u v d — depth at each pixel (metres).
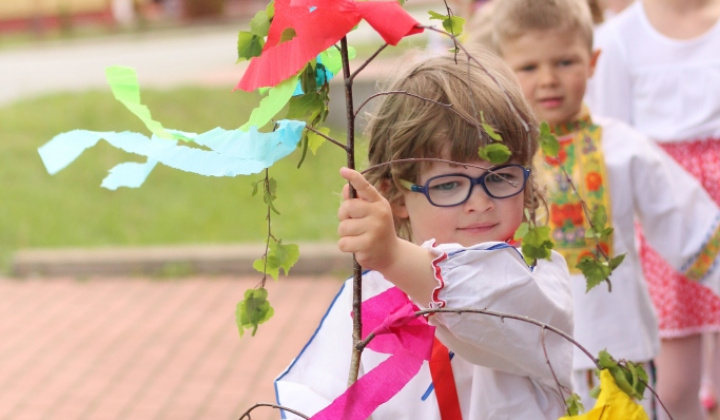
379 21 1.88
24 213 9.75
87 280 7.98
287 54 1.96
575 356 3.70
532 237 2.04
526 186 2.58
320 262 7.82
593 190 3.73
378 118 2.58
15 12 33.31
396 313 2.21
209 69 19.20
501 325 2.19
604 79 4.68
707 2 4.58
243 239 8.81
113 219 9.59
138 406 5.57
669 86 4.57
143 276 8.01
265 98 2.01
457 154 2.41
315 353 2.57
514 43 3.81
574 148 3.79
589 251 3.70
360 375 2.49
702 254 3.92
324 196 9.95
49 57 24.33
